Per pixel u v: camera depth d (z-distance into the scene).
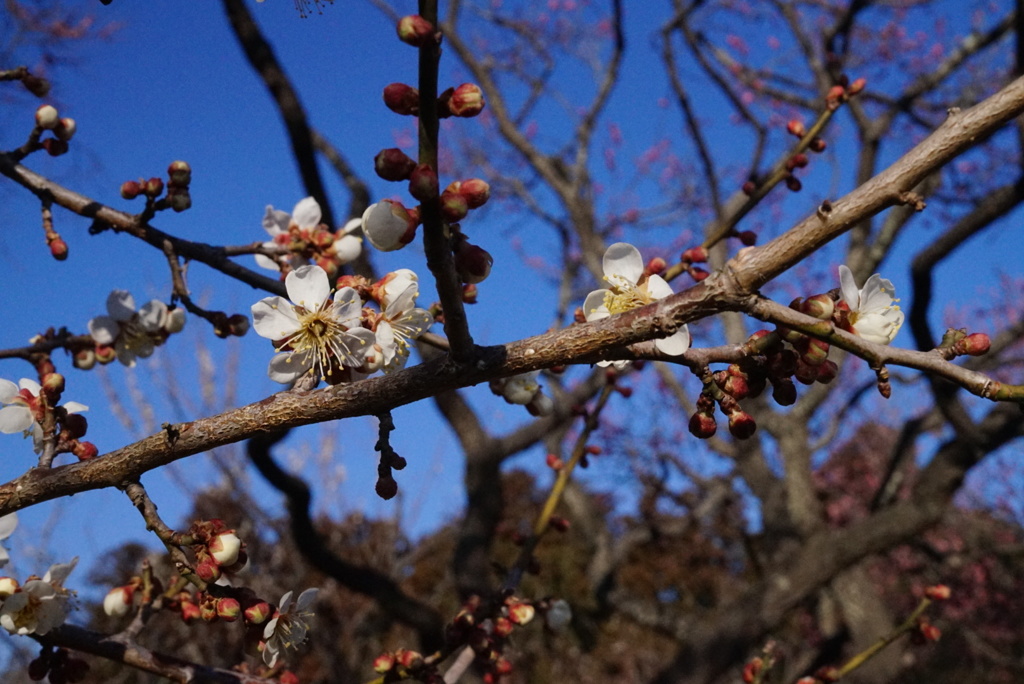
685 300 1.37
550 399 2.24
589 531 10.59
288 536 9.28
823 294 1.49
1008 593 11.02
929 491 6.52
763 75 10.05
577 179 9.15
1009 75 9.28
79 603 2.14
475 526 5.98
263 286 2.87
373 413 1.50
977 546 10.23
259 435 1.54
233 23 5.22
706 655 6.15
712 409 1.55
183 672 2.11
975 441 6.43
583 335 1.41
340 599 9.62
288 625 1.84
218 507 9.48
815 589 6.36
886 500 8.51
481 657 2.60
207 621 1.71
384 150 1.26
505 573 3.13
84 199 2.80
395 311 1.80
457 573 5.84
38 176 2.79
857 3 7.99
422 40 1.15
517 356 1.43
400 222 1.38
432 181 1.22
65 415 1.96
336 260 3.04
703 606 12.76
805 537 7.15
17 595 1.95
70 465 1.66
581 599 11.30
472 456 6.22
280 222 3.06
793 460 7.78
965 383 1.35
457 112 1.25
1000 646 11.21
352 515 10.30
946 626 11.30
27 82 2.76
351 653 8.77
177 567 1.65
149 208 2.76
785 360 1.51
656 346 1.51
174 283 2.76
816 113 9.26
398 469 1.82
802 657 8.62
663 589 12.84
